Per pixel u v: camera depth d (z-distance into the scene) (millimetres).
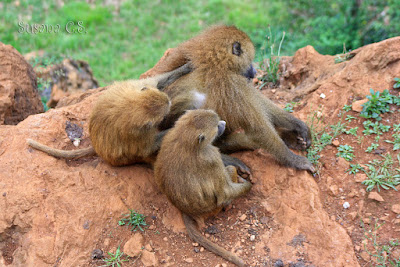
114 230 4566
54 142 5438
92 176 4926
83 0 14922
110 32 13750
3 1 14086
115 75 11969
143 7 15039
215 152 4484
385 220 4398
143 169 5113
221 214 4840
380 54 5742
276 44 11250
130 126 4625
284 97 6508
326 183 4863
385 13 10812
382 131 5203
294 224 4523
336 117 5547
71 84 9625
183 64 5344
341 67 6219
